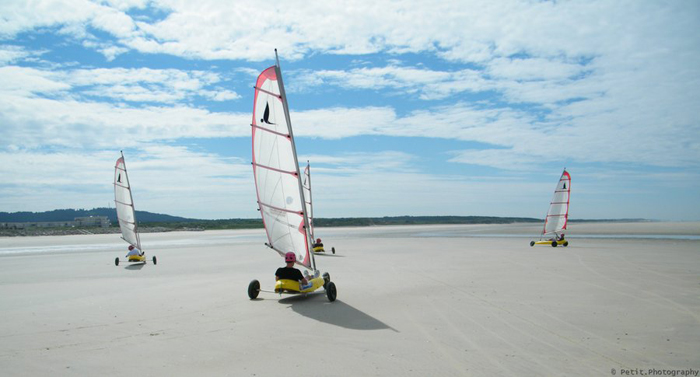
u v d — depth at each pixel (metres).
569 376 7.04
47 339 9.48
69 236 83.06
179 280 18.73
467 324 10.38
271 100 14.19
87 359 8.12
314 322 10.80
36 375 7.29
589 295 13.70
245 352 8.48
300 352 8.44
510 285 15.91
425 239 51.94
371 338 9.34
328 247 39.59
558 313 11.37
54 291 16.03
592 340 8.97
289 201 14.38
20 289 16.66
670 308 11.73
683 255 25.89
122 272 22.14
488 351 8.35
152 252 36.88
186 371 7.44
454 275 18.89
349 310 12.12
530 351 8.32
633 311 11.46
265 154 14.55
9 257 33.22
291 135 13.93
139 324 10.76
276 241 15.27
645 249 30.77
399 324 10.49
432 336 9.42
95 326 10.60
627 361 7.72
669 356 7.96
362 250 35.12
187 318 11.37
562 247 34.53
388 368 7.48
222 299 13.98
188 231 109.00
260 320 11.07
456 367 7.48
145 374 7.30
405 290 15.25
